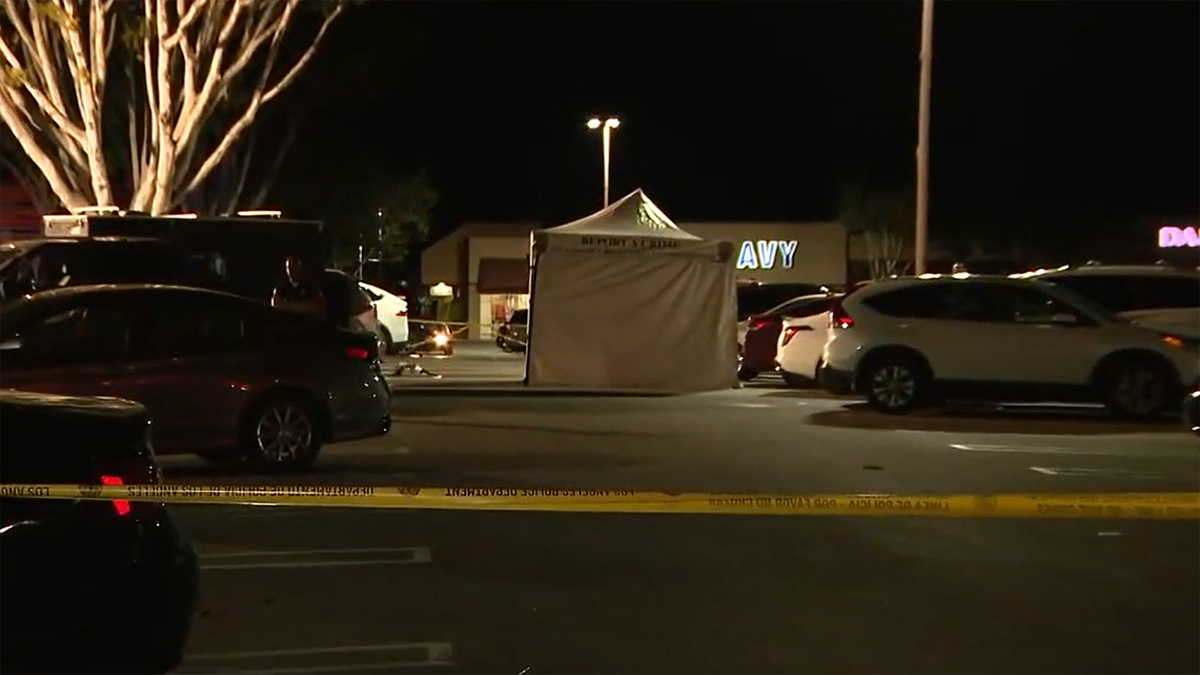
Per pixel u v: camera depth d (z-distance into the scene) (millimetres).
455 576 8406
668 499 7043
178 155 23094
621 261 20109
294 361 11805
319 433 11922
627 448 13938
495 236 57375
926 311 17422
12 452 5219
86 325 11164
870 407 18266
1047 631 7344
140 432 5742
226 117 31484
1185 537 9828
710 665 6680
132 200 26297
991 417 17438
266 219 17766
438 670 6570
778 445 14336
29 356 10883
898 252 55594
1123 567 8859
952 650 6977
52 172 23359
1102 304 18297
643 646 6988
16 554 5004
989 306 17312
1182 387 16688
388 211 49625
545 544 9328
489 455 13305
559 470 12359
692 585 8258
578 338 20109
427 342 34062
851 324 17531
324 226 17719
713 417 17016
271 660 6699
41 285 14547
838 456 13547
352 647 6926
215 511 10328
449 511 10453
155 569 5441
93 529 5234
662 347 20266
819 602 7898
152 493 5586
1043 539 9719
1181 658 6875
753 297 24875
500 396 19719
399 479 11680
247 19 23469
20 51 23219
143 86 28062
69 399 5812
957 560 9008
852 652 6922
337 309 17375
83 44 22422
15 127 23109
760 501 6934
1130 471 12734
